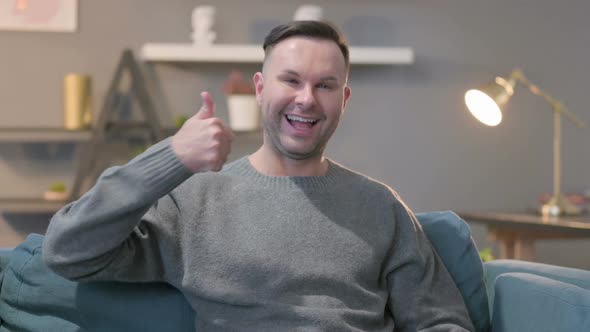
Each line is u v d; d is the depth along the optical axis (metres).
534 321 1.60
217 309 1.59
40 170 4.20
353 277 1.62
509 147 4.49
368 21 4.37
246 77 4.33
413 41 4.41
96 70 4.19
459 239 1.84
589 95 4.51
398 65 4.40
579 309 1.49
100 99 4.19
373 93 4.40
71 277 1.50
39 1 4.14
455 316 1.71
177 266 1.59
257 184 1.66
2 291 1.65
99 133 3.96
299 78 1.60
